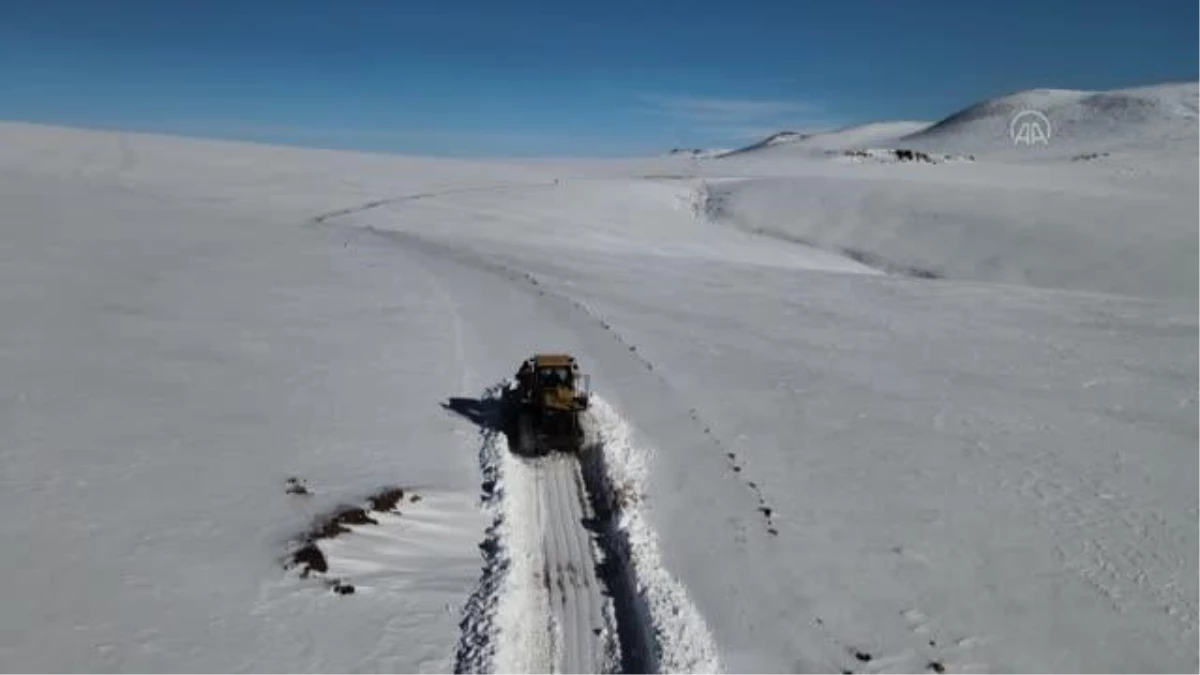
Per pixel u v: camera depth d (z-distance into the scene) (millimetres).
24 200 47500
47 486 11672
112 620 8867
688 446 16062
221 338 20500
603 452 15102
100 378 16609
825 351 24141
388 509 12125
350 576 10430
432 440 15156
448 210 57625
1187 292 39469
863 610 10781
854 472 15234
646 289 33125
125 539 10477
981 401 19688
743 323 27594
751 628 10227
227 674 8297
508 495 13148
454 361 20438
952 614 10797
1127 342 25625
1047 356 23938
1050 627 10586
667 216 64000
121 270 28359
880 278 38125
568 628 10078
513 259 39344
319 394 16984
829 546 12406
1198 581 11797
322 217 52688
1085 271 43625
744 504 13633
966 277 46500
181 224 42750
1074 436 17438
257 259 32969
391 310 25344
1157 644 10281
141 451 13180
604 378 20328
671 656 9406
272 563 10328
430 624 9664
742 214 63906
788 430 17297
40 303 22516
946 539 12797
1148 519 13664
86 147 78750
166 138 93000
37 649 8266
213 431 14367
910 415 18547
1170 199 63844
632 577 11109
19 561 9734
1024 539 12891
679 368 21609
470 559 11375
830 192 65688
